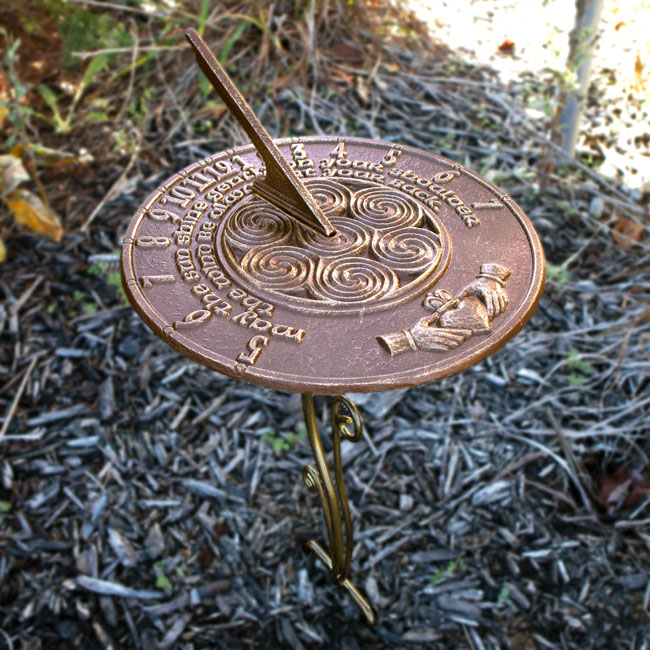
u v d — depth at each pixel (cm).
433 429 75
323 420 76
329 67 104
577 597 65
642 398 75
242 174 57
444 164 58
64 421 74
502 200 54
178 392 77
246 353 43
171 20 104
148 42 106
